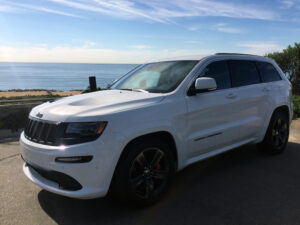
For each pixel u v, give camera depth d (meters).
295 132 6.96
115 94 3.55
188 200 3.30
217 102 3.79
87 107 2.93
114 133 2.76
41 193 3.59
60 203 3.30
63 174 2.68
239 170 4.27
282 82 5.10
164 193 3.29
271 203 3.20
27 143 3.02
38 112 3.15
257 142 4.67
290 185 3.70
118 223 2.84
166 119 3.18
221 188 3.62
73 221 2.90
